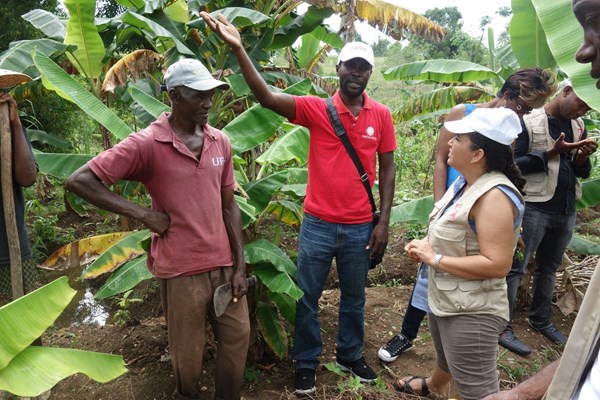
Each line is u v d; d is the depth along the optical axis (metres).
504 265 2.16
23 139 2.67
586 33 1.21
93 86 4.69
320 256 3.02
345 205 2.93
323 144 2.91
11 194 2.52
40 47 4.35
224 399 2.80
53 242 6.14
